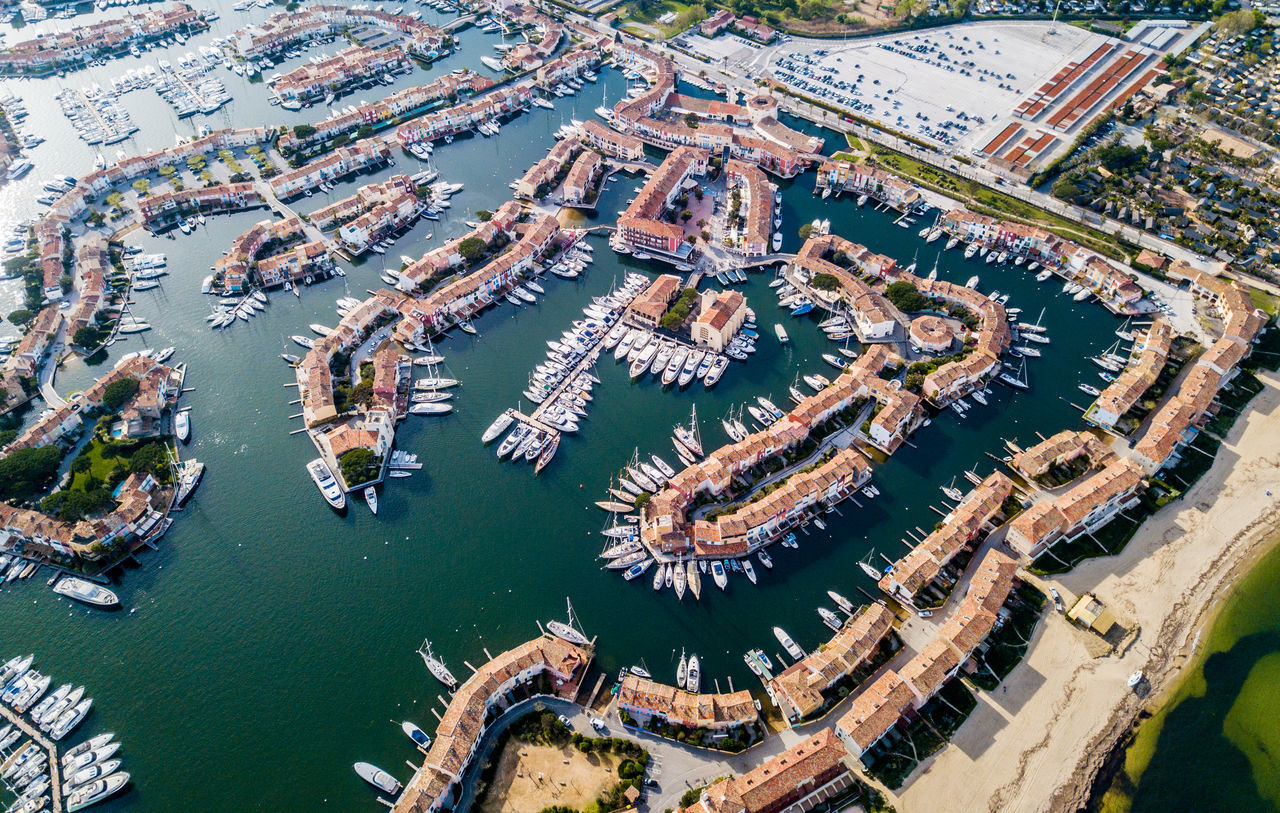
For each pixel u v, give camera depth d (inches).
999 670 6604.3
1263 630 6845.5
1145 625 6889.8
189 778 6205.7
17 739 6427.2
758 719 6338.6
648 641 6953.7
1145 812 5831.7
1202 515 7716.5
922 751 6127.0
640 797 5915.4
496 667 6520.7
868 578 7377.0
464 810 5900.6
